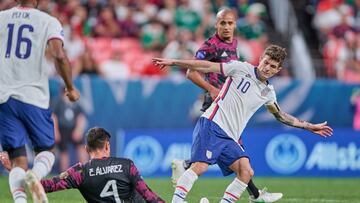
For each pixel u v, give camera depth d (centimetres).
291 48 7256
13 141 2494
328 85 6088
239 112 2908
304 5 8044
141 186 2558
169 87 5838
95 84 5700
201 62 2884
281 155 5831
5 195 3866
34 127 2516
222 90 2936
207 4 7181
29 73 2511
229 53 3269
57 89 5559
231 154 2892
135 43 6712
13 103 2489
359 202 3825
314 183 5219
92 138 2586
